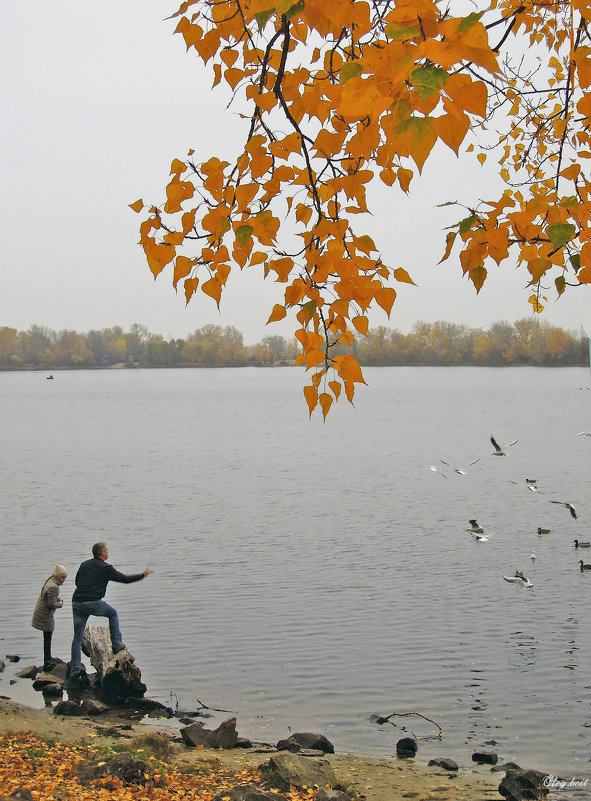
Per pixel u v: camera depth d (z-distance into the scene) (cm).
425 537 2628
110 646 1302
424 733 1083
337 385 344
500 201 307
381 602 1783
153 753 946
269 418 9838
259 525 2898
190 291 345
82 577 1285
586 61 282
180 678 1312
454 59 196
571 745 1033
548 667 1341
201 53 335
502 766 965
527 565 2161
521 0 347
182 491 3866
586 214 317
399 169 302
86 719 1131
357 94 213
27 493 3822
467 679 1290
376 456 5522
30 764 872
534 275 323
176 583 1981
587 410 10400
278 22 334
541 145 529
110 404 13188
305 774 858
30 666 1342
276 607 1747
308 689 1255
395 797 849
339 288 316
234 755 983
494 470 4606
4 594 1869
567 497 3506
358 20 236
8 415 10519
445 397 14388
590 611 1680
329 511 3225
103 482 4250
